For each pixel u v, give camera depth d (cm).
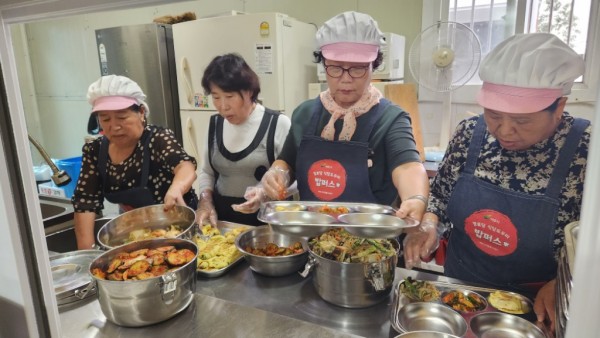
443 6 244
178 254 94
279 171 135
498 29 232
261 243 121
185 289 88
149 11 344
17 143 50
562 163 94
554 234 96
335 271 90
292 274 108
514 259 102
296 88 254
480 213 105
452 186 119
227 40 243
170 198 130
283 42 236
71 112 412
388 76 229
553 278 96
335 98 131
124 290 81
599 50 36
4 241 52
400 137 124
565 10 206
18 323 56
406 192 109
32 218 53
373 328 85
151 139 149
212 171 178
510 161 103
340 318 89
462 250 114
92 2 48
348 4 275
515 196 100
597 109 31
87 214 147
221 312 89
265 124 162
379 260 90
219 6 321
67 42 391
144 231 122
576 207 93
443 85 189
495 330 83
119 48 283
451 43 184
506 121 91
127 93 137
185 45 258
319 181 130
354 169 126
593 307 33
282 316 87
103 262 93
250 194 126
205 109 262
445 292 97
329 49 118
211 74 152
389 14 265
